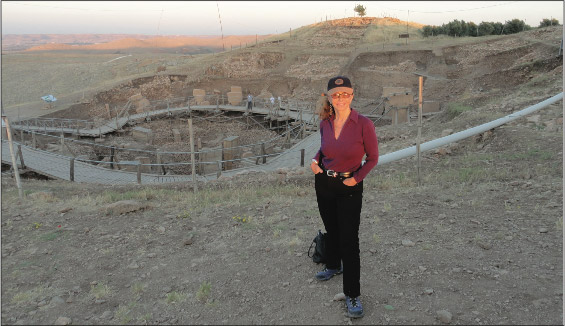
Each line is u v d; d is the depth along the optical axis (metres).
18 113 37.94
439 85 37.06
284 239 5.12
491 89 28.61
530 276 3.69
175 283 4.05
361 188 3.22
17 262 4.77
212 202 7.63
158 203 7.73
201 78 48.50
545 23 50.25
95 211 7.16
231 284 3.94
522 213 5.53
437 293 3.51
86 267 4.58
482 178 8.44
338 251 3.83
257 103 41.97
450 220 5.44
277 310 3.41
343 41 57.47
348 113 3.03
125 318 3.36
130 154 24.70
